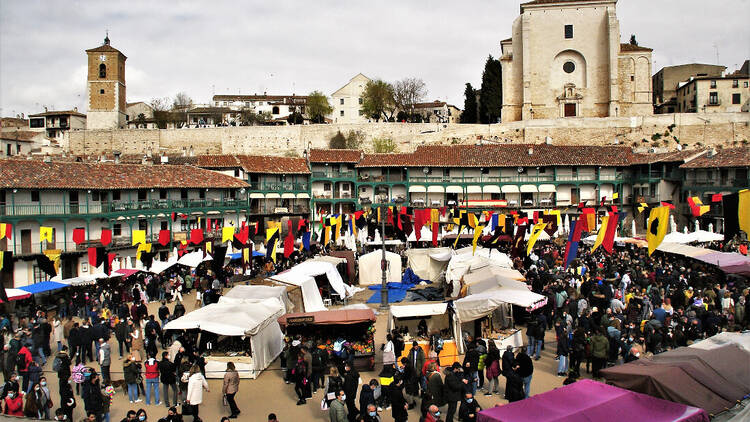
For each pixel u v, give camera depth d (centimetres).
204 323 2383
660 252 4400
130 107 14762
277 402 2156
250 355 2472
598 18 10238
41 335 2669
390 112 12875
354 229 5106
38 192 4678
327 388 1966
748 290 2734
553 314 2956
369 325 2550
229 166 6931
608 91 10188
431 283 4497
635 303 2741
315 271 3594
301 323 2466
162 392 2328
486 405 2009
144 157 7312
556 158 7381
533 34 10475
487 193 7381
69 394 1928
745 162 5894
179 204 5853
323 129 10119
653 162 7000
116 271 4153
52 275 3444
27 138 10581
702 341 1786
